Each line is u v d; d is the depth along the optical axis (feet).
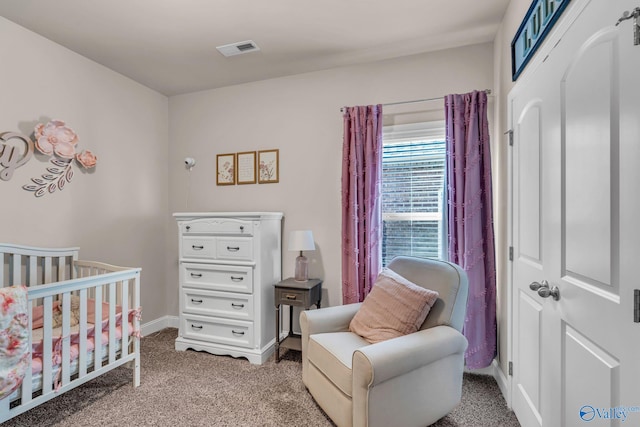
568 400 4.05
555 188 4.39
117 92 9.75
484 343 7.46
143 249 10.61
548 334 4.62
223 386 7.25
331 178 9.65
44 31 7.54
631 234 2.91
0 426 5.79
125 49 8.41
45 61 7.84
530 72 5.37
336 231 9.60
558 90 4.30
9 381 4.83
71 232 8.42
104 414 6.18
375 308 6.70
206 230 9.09
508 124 6.61
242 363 8.47
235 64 9.29
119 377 7.66
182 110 11.46
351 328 6.95
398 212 8.95
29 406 5.24
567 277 4.10
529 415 5.36
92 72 8.99
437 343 5.51
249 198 10.61
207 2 6.52
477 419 6.08
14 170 7.22
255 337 8.61
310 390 6.57
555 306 4.39
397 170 8.95
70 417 6.08
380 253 8.64
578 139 3.81
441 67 8.54
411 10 6.88
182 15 6.97
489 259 7.52
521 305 5.85
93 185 9.01
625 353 2.97
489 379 7.63
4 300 4.87
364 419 4.84
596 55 3.43
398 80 8.93
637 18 2.81
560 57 4.24
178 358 8.75
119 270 7.45
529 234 5.41
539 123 4.97
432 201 8.63
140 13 6.88
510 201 6.47
